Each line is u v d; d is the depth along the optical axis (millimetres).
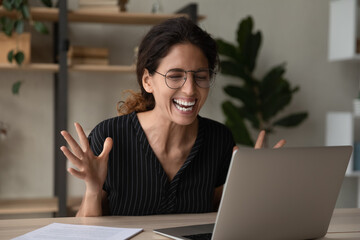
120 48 3414
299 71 3742
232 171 991
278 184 1057
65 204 2816
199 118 1610
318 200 1141
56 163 3219
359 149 3541
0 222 1271
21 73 3254
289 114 3748
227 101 3393
